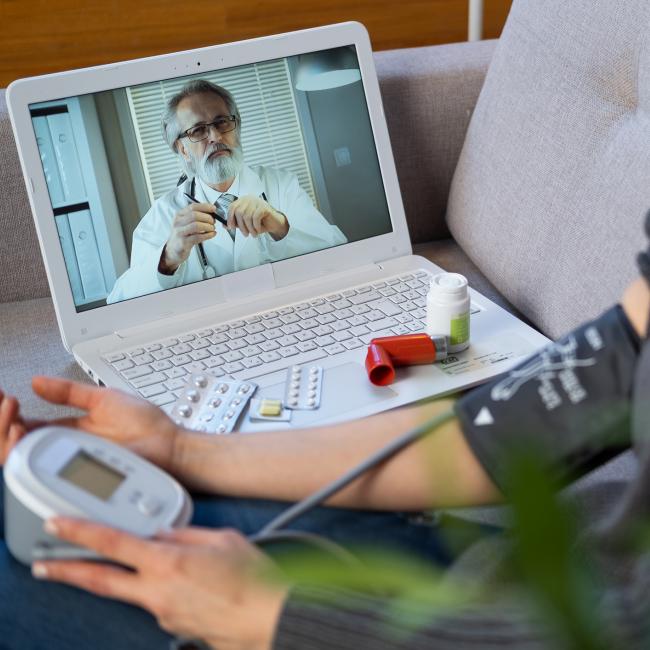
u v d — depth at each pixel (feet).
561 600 0.85
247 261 3.90
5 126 3.99
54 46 6.53
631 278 3.17
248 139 3.86
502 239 3.92
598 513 2.13
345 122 4.04
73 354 3.63
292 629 1.81
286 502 2.42
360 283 4.03
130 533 2.05
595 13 3.54
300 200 3.98
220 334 3.69
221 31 6.84
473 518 2.73
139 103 3.68
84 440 2.23
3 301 4.28
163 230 3.76
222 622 1.91
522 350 3.51
